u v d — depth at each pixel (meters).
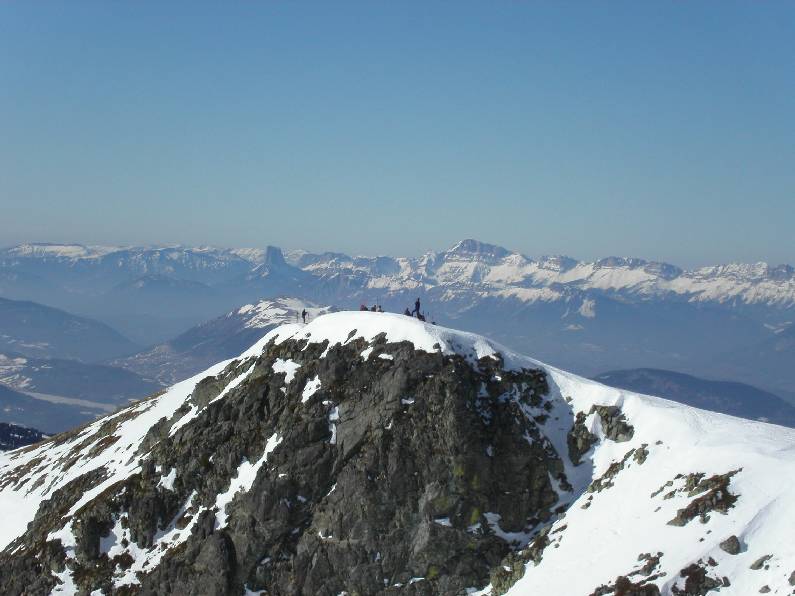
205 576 89.62
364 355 100.31
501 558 83.94
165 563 92.62
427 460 88.38
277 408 101.19
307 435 94.81
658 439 87.19
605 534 76.50
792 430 85.69
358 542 86.50
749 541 66.19
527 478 88.81
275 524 89.81
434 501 86.25
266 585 88.50
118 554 97.62
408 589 83.94
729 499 70.88
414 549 85.38
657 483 79.56
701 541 67.94
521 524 86.62
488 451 89.69
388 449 89.44
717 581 63.97
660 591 64.62
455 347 98.69
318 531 88.88
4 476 156.62
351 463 90.31
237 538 90.62
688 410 91.75
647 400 95.25
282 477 91.94
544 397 96.75
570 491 88.31
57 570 98.31
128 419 144.12
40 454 160.25
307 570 87.50
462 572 83.56
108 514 101.00
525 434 91.88
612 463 88.38
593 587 69.12
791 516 66.44
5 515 132.00
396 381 93.94
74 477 129.12
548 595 72.12
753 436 82.38
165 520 98.94
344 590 85.94
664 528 71.94
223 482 97.94
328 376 99.88
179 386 148.12
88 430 158.75
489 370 97.56
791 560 62.19
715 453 79.00
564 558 76.75
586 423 93.25
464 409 91.00
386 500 87.38
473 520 86.12
